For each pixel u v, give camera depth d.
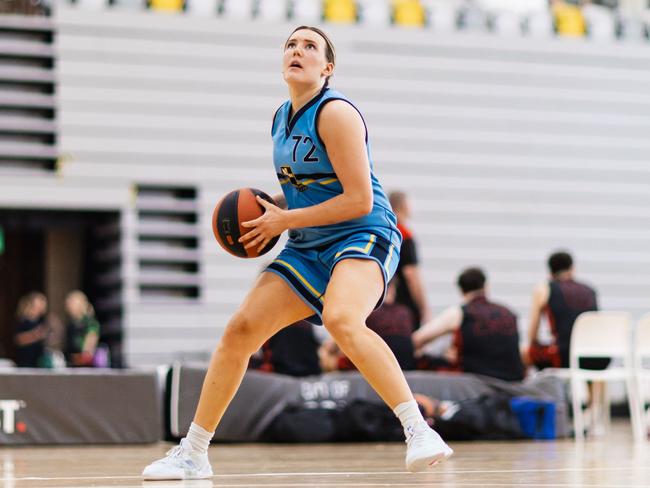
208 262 13.85
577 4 16.38
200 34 14.09
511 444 7.92
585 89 15.47
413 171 14.70
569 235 15.20
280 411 8.17
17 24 13.54
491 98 15.06
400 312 8.47
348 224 4.23
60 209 13.65
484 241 14.85
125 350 13.45
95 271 14.49
